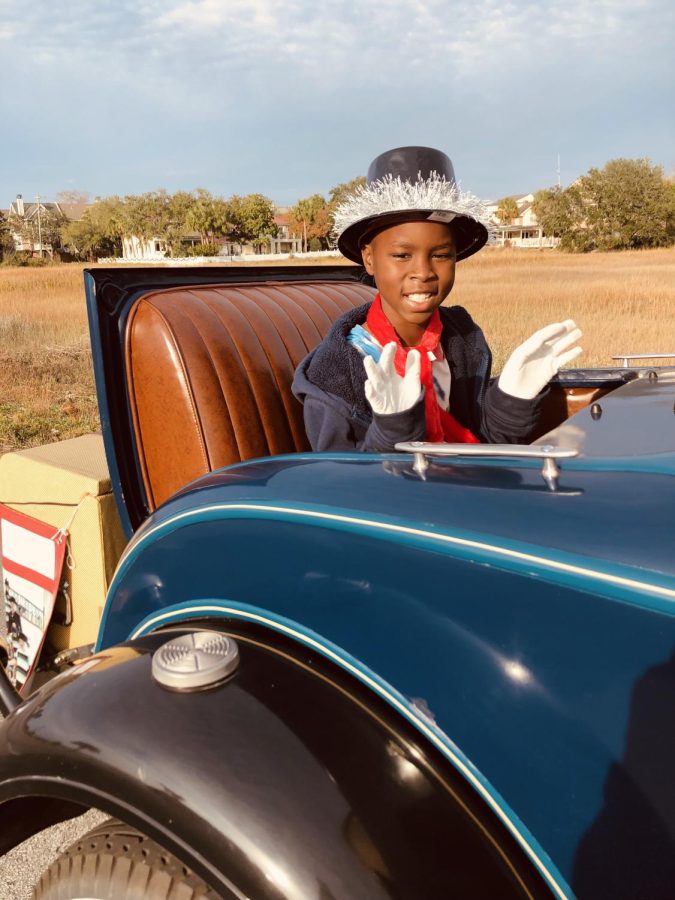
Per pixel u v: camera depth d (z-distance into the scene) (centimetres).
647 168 6794
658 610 92
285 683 120
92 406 807
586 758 98
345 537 125
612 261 4666
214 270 275
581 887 100
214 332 228
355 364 193
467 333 228
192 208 10794
